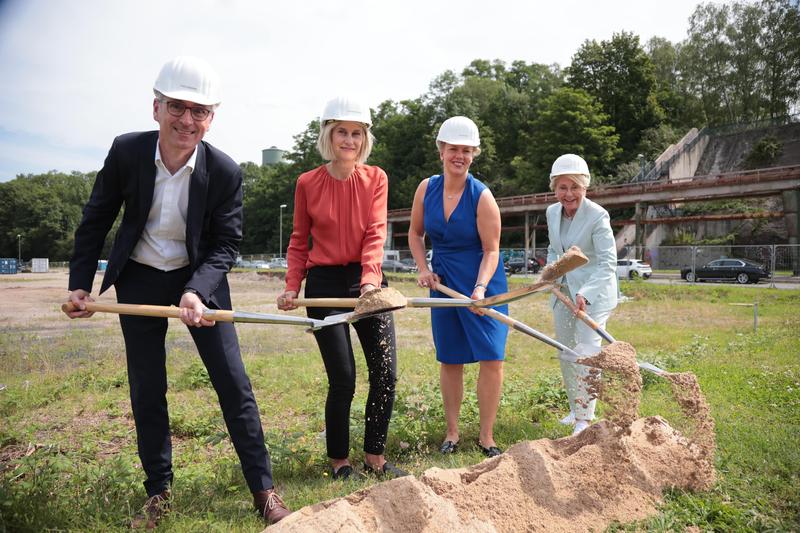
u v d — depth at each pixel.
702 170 60.19
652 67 65.75
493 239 4.17
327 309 3.59
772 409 4.70
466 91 76.00
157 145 3.01
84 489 3.31
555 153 57.53
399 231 70.12
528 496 2.85
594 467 3.09
